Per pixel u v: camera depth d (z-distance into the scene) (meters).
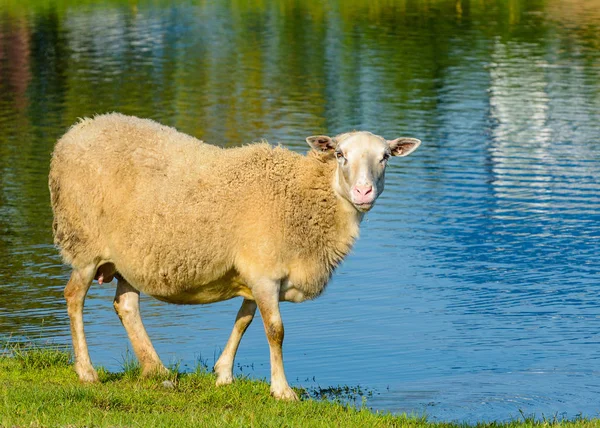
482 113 53.34
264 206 17.33
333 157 17.78
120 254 17.98
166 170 17.75
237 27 94.62
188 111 54.00
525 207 36.50
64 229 18.30
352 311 27.09
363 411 17.08
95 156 17.97
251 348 24.39
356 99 57.44
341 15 103.50
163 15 105.81
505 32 87.06
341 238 17.86
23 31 91.69
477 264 30.75
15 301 26.98
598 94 58.34
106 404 16.09
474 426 17.23
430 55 74.69
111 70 69.38
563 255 31.52
